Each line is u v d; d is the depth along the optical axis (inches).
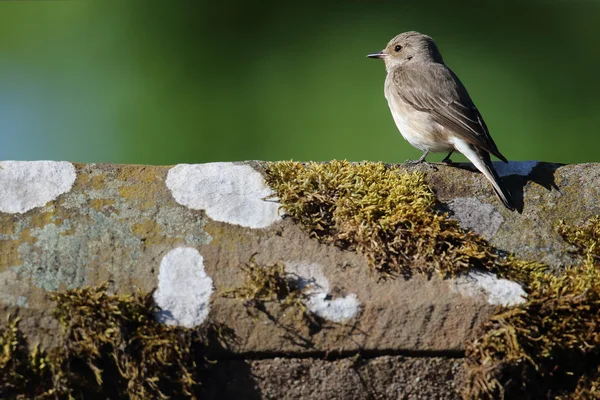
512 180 271.9
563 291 229.0
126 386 209.8
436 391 219.9
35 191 241.9
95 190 245.1
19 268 220.5
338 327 219.3
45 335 209.6
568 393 223.3
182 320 215.5
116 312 210.1
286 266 230.2
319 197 247.9
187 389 211.3
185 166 256.2
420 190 257.6
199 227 238.4
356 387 218.2
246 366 216.5
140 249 230.1
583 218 258.1
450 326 221.3
